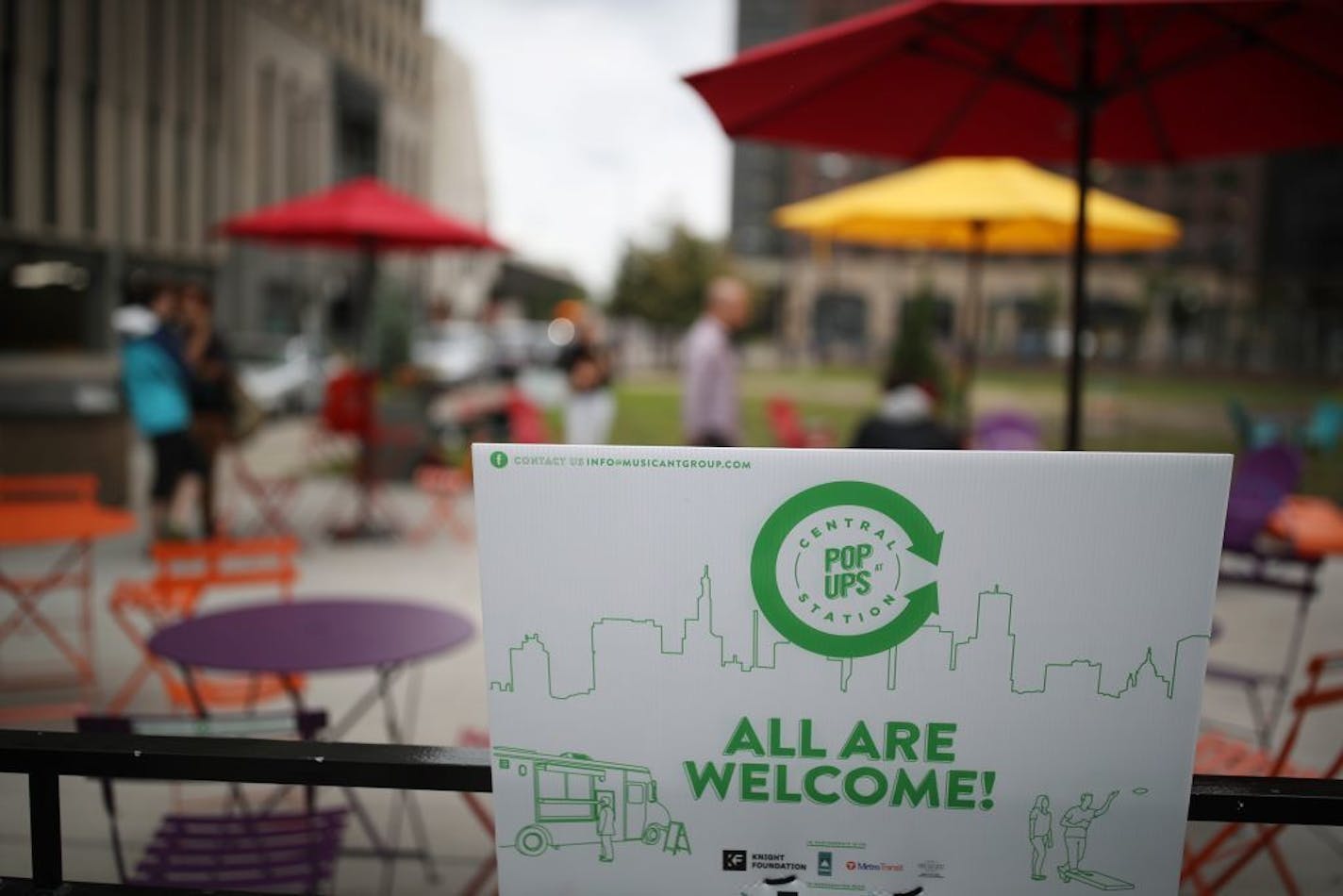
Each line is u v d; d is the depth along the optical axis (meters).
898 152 4.89
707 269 50.88
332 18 34.38
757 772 1.47
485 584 1.46
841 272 79.56
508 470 1.45
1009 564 1.41
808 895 1.49
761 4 106.12
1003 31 3.94
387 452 12.44
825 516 1.42
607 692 1.47
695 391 7.48
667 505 1.43
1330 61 3.67
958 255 75.44
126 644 5.97
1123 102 4.46
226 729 2.59
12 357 20.34
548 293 48.19
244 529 9.71
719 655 1.45
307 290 33.91
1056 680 1.43
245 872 2.59
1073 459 1.39
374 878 3.50
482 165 51.34
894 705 1.44
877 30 3.33
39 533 4.66
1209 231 79.31
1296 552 5.35
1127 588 1.41
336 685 5.42
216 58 27.53
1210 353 70.88
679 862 1.50
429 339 26.77
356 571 8.24
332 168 35.22
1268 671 6.02
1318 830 3.96
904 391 6.09
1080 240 4.04
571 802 1.50
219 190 27.97
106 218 23.30
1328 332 68.00
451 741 4.67
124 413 9.82
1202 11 3.50
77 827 3.71
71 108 22.00
